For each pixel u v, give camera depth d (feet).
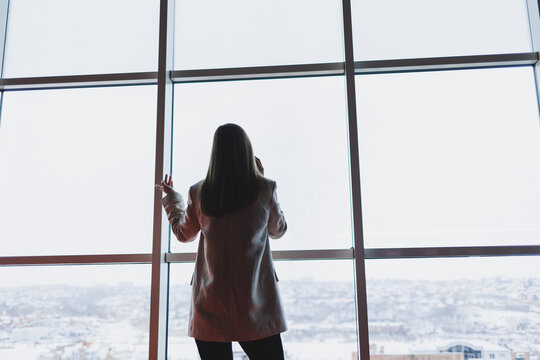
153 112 7.67
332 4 7.75
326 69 7.43
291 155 7.36
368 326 6.64
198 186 5.08
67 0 8.18
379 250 6.84
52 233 7.43
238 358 6.87
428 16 7.62
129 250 7.28
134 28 7.96
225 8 7.91
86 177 7.57
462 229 6.97
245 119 7.54
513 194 7.03
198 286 4.81
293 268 6.98
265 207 4.94
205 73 7.56
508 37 7.47
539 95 7.25
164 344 6.87
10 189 7.63
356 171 6.89
